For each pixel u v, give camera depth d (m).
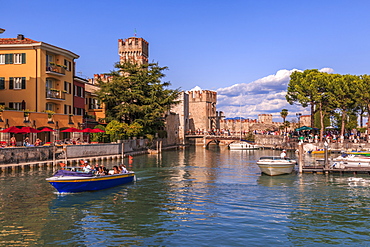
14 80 47.53
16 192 25.41
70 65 54.19
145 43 101.81
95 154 47.84
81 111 58.25
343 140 65.75
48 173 33.47
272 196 24.97
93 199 23.97
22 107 46.44
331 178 33.12
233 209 21.22
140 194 25.75
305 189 27.58
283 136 82.88
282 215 19.88
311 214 20.09
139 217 19.55
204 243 15.55
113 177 28.19
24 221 18.70
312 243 15.62
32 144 41.31
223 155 64.31
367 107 66.00
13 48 47.41
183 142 102.44
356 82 63.28
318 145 64.94
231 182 31.12
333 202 23.08
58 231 17.12
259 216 19.67
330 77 69.94
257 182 31.08
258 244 15.46
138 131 61.31
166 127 91.62
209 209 21.25
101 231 17.16
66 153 40.97
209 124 120.88
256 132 93.06
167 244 15.44
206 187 28.61
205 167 43.06
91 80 92.50
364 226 17.95
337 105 67.06
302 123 105.88
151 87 68.31
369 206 21.95
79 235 16.56
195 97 119.94
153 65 70.81
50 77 48.88
